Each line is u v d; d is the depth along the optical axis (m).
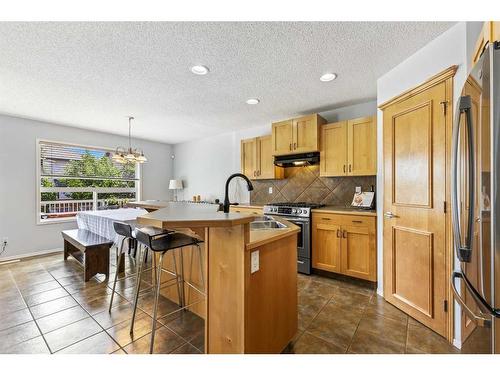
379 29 1.70
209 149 5.30
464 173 1.15
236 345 1.30
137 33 1.72
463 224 1.17
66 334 1.78
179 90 2.76
